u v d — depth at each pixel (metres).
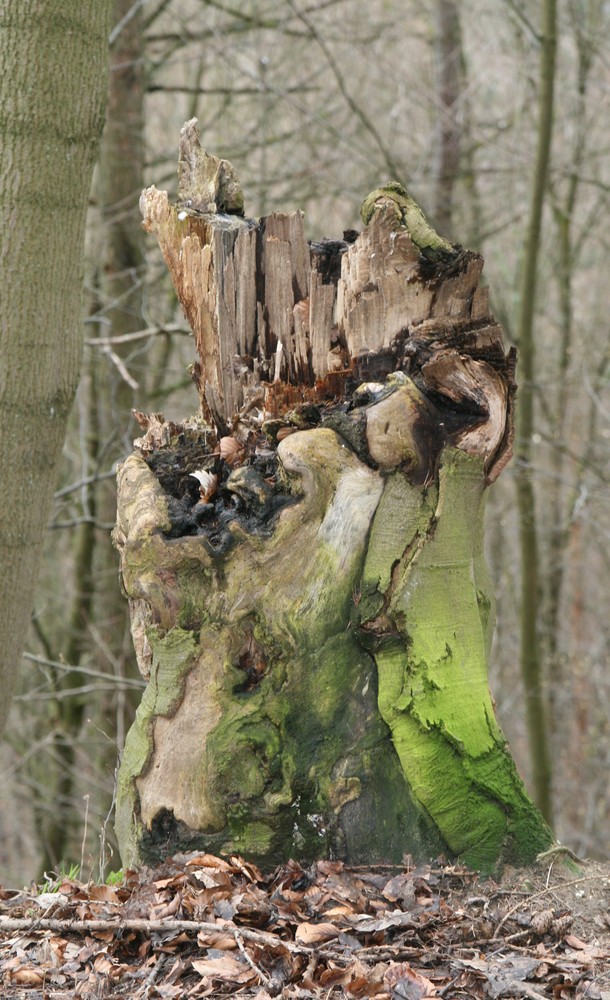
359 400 3.31
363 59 11.34
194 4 11.27
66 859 10.62
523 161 10.71
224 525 3.20
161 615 3.17
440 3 11.12
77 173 4.21
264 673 3.17
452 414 3.28
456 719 3.18
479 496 3.39
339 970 2.56
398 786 3.13
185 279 3.66
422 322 3.38
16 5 4.04
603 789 13.25
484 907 3.00
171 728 3.19
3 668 4.48
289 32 10.03
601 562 13.93
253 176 11.14
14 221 4.12
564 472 12.72
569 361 11.95
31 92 4.07
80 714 10.66
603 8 11.95
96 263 10.02
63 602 11.35
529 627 9.26
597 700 13.51
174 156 10.05
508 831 3.21
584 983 2.60
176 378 11.14
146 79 10.32
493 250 12.71
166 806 3.16
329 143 10.71
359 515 3.19
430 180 11.02
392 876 3.08
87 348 9.49
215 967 2.59
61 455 4.48
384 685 3.16
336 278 3.64
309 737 3.14
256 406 3.53
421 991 2.51
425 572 3.22
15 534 4.32
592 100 11.96
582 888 3.15
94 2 4.16
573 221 12.20
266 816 3.09
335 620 3.16
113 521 9.56
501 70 12.29
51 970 2.70
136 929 2.79
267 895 2.95
